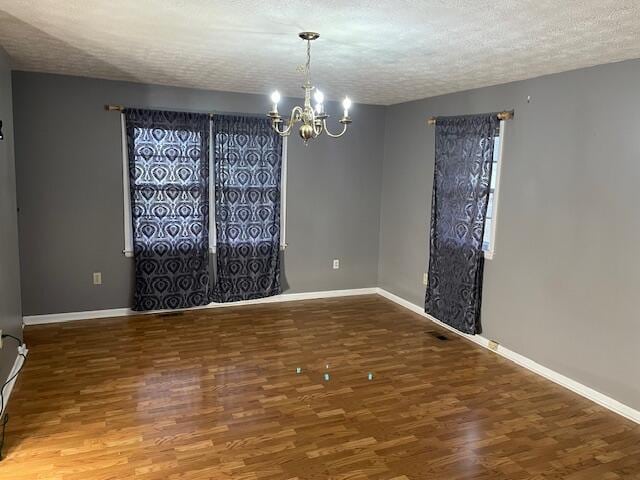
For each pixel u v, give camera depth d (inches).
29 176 183.9
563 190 147.8
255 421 123.4
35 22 110.3
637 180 127.3
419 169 215.3
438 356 169.9
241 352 168.2
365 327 198.4
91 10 100.4
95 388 138.8
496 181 172.4
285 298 233.0
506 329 170.6
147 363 156.8
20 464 103.6
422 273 215.6
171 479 99.8
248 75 169.8
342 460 108.1
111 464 104.3
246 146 211.5
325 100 223.9
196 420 123.0
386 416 127.8
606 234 135.6
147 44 129.2
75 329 185.8
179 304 209.5
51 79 182.4
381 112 238.4
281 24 107.0
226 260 215.8
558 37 109.0
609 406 135.6
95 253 196.7
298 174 227.1
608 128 134.0
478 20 99.3
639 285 127.9
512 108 164.7
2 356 129.0
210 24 108.4
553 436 120.5
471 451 113.1
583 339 143.2
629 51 119.1
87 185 192.4
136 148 194.4
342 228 239.5
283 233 228.5
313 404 133.1
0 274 128.5
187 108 202.7
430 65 143.3
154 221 200.5
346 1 90.5
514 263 166.2
